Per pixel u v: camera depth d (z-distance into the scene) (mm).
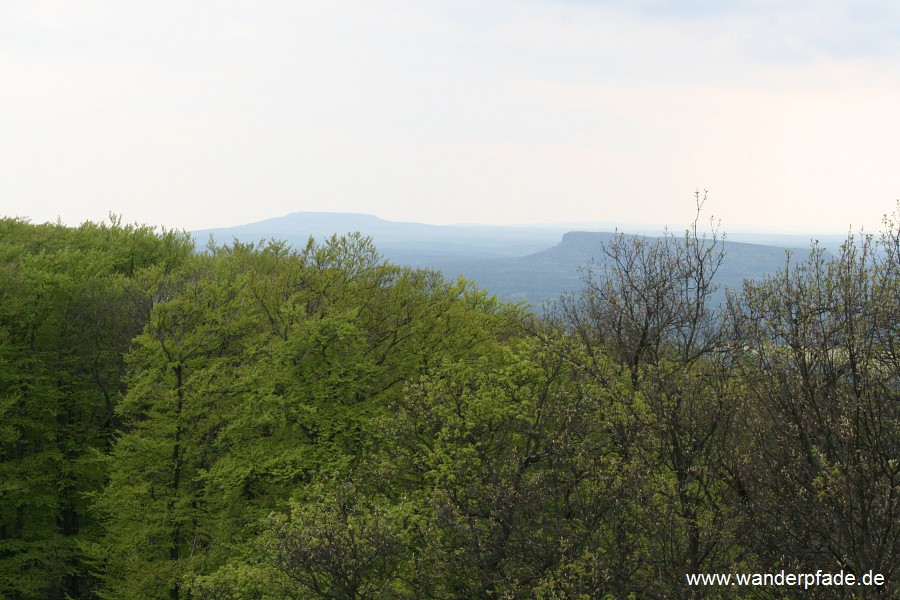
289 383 30875
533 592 18812
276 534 20203
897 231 16812
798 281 17922
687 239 25562
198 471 30984
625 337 28000
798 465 17391
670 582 18141
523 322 35125
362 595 19547
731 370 20500
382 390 32500
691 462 19766
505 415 23625
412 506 21375
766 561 18359
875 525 16016
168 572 29328
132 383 32156
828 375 17062
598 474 20359
